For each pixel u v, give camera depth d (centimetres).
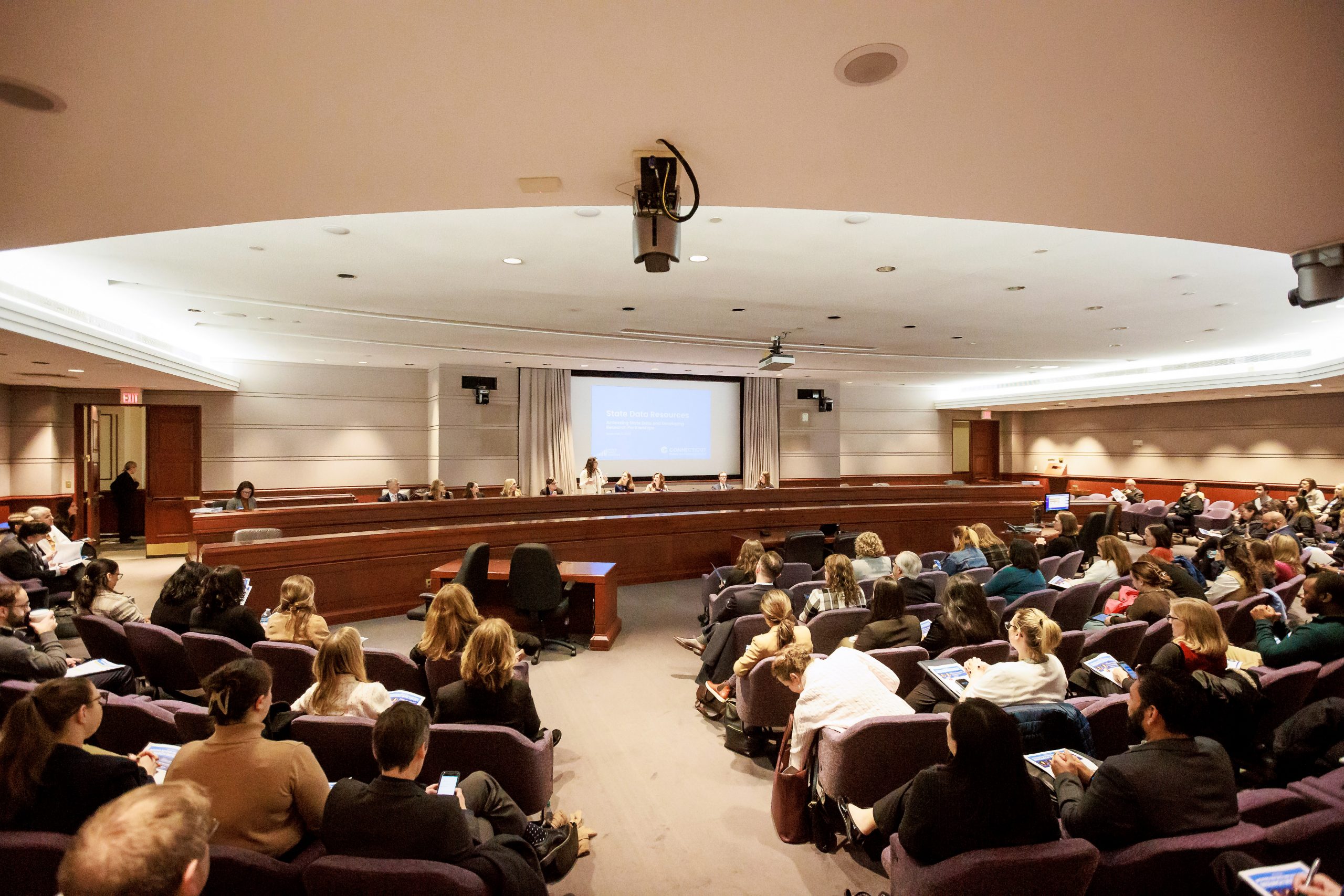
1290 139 232
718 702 421
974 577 559
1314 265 346
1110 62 189
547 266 548
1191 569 523
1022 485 1093
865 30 174
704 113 220
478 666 267
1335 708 242
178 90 197
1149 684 185
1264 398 1321
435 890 152
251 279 584
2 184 261
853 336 916
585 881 248
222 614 368
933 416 1667
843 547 817
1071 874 159
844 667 272
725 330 862
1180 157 248
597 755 355
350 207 296
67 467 1022
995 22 171
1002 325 838
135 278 577
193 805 110
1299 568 538
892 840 196
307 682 341
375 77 193
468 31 172
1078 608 461
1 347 618
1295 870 141
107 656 412
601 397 1318
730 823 289
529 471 1237
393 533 655
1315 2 163
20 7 156
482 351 1021
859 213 432
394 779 176
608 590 565
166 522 1048
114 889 99
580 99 209
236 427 1089
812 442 1502
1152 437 1505
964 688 273
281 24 167
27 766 171
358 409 1176
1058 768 214
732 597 436
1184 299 685
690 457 1395
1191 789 172
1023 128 229
